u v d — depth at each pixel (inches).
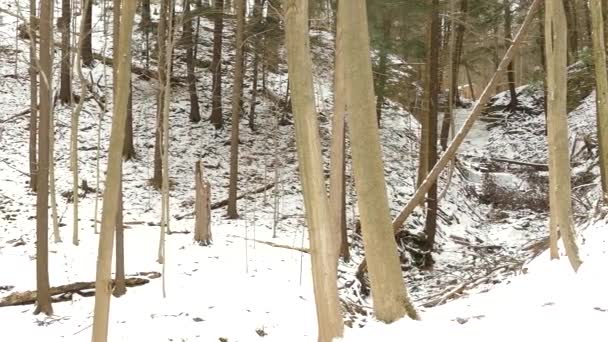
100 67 818.8
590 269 250.1
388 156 750.5
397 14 532.1
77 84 764.0
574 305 206.2
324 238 167.9
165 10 646.5
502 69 398.9
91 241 445.1
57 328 300.8
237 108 574.6
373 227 192.5
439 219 641.6
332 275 168.9
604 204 390.6
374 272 194.5
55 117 700.0
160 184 628.1
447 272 504.4
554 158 274.5
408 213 421.7
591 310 195.0
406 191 671.8
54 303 338.3
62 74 739.4
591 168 683.4
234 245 463.2
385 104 750.5
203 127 788.6
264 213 589.6
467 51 823.1
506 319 203.6
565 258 295.3
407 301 194.2
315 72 679.1
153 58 827.4
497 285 325.4
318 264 168.4
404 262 527.8
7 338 286.5
